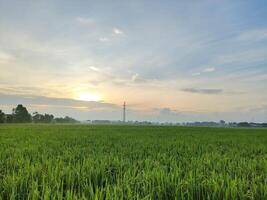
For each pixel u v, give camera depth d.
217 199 4.19
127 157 9.46
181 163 7.98
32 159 8.74
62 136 24.78
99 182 5.49
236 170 6.54
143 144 15.82
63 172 5.73
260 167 7.09
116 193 4.20
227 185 4.65
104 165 6.61
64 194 4.65
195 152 11.99
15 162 7.56
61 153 11.03
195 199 4.35
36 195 4.09
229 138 24.97
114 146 14.47
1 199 4.24
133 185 4.94
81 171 5.93
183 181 4.70
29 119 192.62
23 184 4.89
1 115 156.38
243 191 4.43
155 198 4.38
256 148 14.34
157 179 5.00
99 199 4.05
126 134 30.28
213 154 10.50
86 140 19.34
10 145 14.86
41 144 15.39
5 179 5.21
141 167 7.07
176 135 29.48
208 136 28.05
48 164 6.89
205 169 6.90
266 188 4.39
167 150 12.57
